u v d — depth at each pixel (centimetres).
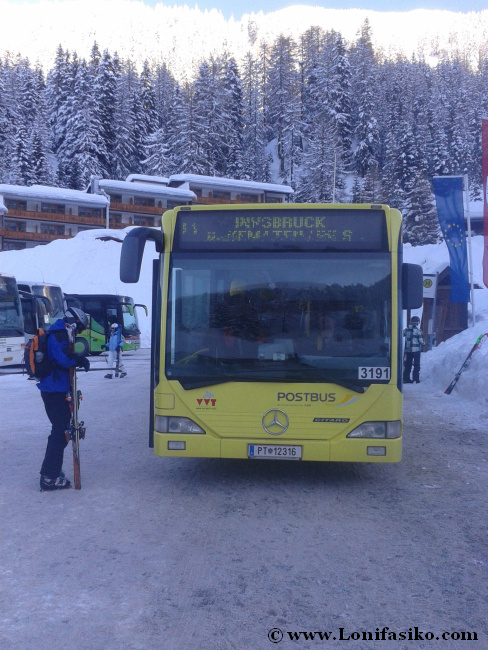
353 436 596
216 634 346
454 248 1672
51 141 11606
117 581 415
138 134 11806
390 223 625
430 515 566
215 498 611
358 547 483
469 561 457
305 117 13612
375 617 369
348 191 10781
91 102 10794
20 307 1956
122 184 8362
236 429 605
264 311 614
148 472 711
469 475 713
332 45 13712
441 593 403
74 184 10344
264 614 371
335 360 602
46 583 411
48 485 623
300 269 620
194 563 446
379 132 12238
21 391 1454
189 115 10438
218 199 9231
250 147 12794
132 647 331
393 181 9838
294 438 600
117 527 521
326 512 571
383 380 598
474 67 17738
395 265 618
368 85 12688
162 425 614
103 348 3002
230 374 607
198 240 634
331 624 360
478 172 11269
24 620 359
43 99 12012
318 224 629
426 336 2077
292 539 498
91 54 12369
